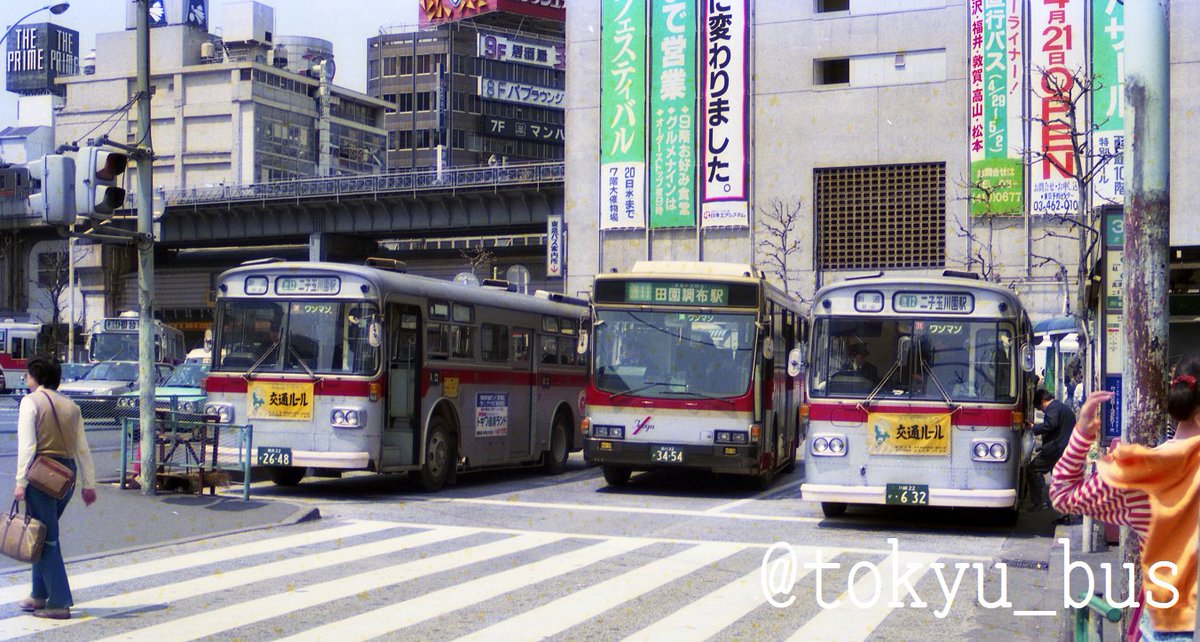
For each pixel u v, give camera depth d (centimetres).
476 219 7200
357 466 1761
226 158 11131
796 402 2528
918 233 5106
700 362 1969
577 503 1834
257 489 1936
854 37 5188
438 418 1956
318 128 11925
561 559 1265
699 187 5412
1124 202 634
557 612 978
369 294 1788
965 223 4975
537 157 13338
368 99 12725
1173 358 2205
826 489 1585
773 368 2094
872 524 1648
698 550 1350
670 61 5428
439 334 1944
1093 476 433
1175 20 3956
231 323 1847
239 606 966
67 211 1357
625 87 5506
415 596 1033
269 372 1805
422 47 12875
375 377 1784
